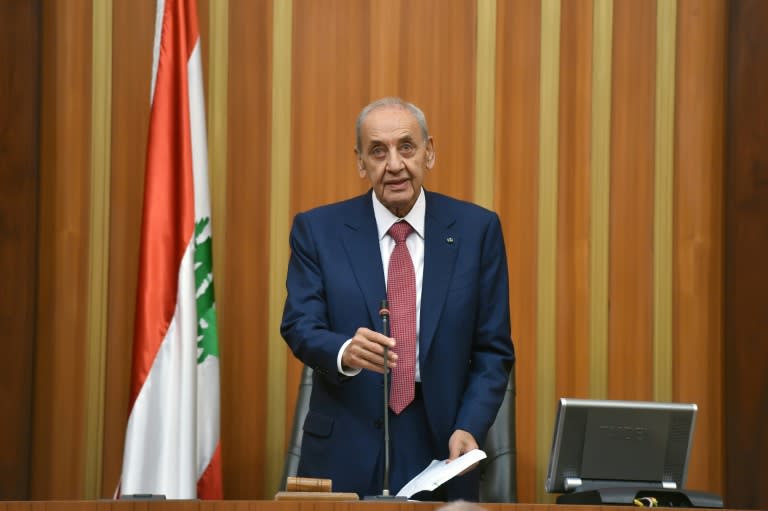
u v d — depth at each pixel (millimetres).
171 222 9164
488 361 7418
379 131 7441
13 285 9609
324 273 7418
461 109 10227
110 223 9984
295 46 10203
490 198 10203
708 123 10305
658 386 10172
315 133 10156
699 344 10203
